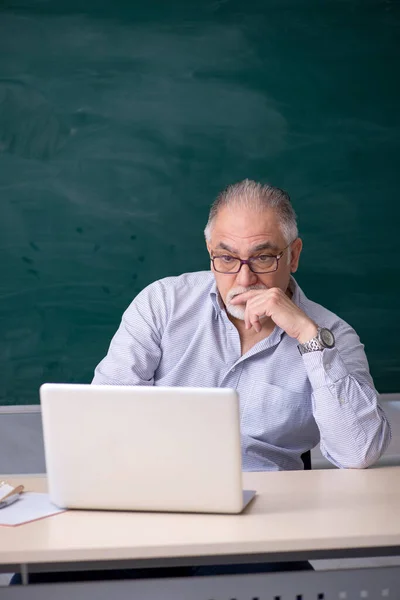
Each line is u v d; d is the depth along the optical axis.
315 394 1.72
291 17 3.18
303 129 3.23
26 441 3.16
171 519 1.33
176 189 3.20
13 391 3.19
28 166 3.14
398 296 3.32
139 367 1.94
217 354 1.96
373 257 3.30
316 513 1.35
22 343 3.18
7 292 3.17
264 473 1.63
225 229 1.80
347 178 3.26
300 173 3.24
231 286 1.83
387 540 1.24
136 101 3.16
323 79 3.22
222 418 1.31
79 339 3.21
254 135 3.21
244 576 1.24
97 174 3.17
